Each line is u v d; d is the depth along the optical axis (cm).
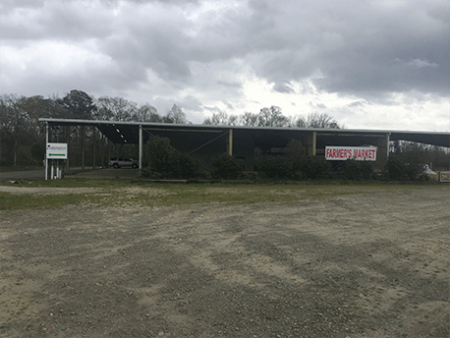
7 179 2567
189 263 532
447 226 845
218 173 2655
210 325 334
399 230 791
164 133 3425
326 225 841
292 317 354
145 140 4144
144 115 6825
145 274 480
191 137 3453
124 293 412
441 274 495
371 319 352
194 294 411
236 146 3544
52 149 2611
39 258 550
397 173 2789
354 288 437
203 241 670
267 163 2702
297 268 513
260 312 364
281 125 7031
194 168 2630
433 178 2922
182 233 738
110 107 6419
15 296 400
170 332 320
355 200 1377
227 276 476
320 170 2728
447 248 635
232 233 742
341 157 2914
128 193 1590
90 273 482
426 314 366
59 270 494
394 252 606
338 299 402
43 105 6394
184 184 2380
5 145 5531
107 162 4816
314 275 483
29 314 354
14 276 467
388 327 335
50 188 1884
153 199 1338
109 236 704
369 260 557
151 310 366
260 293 416
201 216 952
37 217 920
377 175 2822
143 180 2428
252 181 2519
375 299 404
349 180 2698
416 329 332
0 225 810
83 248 612
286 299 399
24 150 6244
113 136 4109
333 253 595
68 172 3016
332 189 1992
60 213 986
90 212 1007
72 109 7056
